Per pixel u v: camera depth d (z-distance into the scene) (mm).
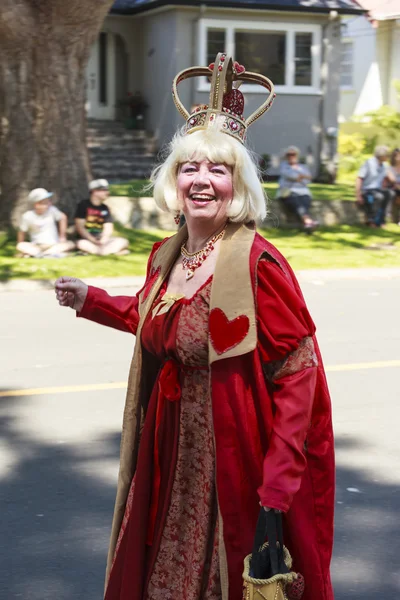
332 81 32906
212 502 4012
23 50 19484
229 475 3850
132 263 18172
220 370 3832
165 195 4082
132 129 33656
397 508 6930
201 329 3893
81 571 5941
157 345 4043
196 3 30656
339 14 32125
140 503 4152
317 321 13766
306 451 3922
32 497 7070
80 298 4547
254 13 31703
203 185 3881
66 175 20125
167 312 3967
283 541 3922
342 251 20266
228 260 3850
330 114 33000
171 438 4109
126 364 11039
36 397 9617
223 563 3887
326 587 3973
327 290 16484
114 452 8023
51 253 18297
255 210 3939
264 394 3816
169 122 32281
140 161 32812
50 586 5738
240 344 3752
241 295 3787
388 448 8203
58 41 19641
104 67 35062
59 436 8414
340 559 6125
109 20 34000
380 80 42062
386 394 9891
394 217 23672
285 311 3746
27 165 19797
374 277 18031
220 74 3975
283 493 3611
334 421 8922
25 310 14266
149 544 4184
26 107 19734
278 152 32562
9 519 6676
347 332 13000
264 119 32219
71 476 7480
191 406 4031
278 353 3752
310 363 3785
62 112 19969
